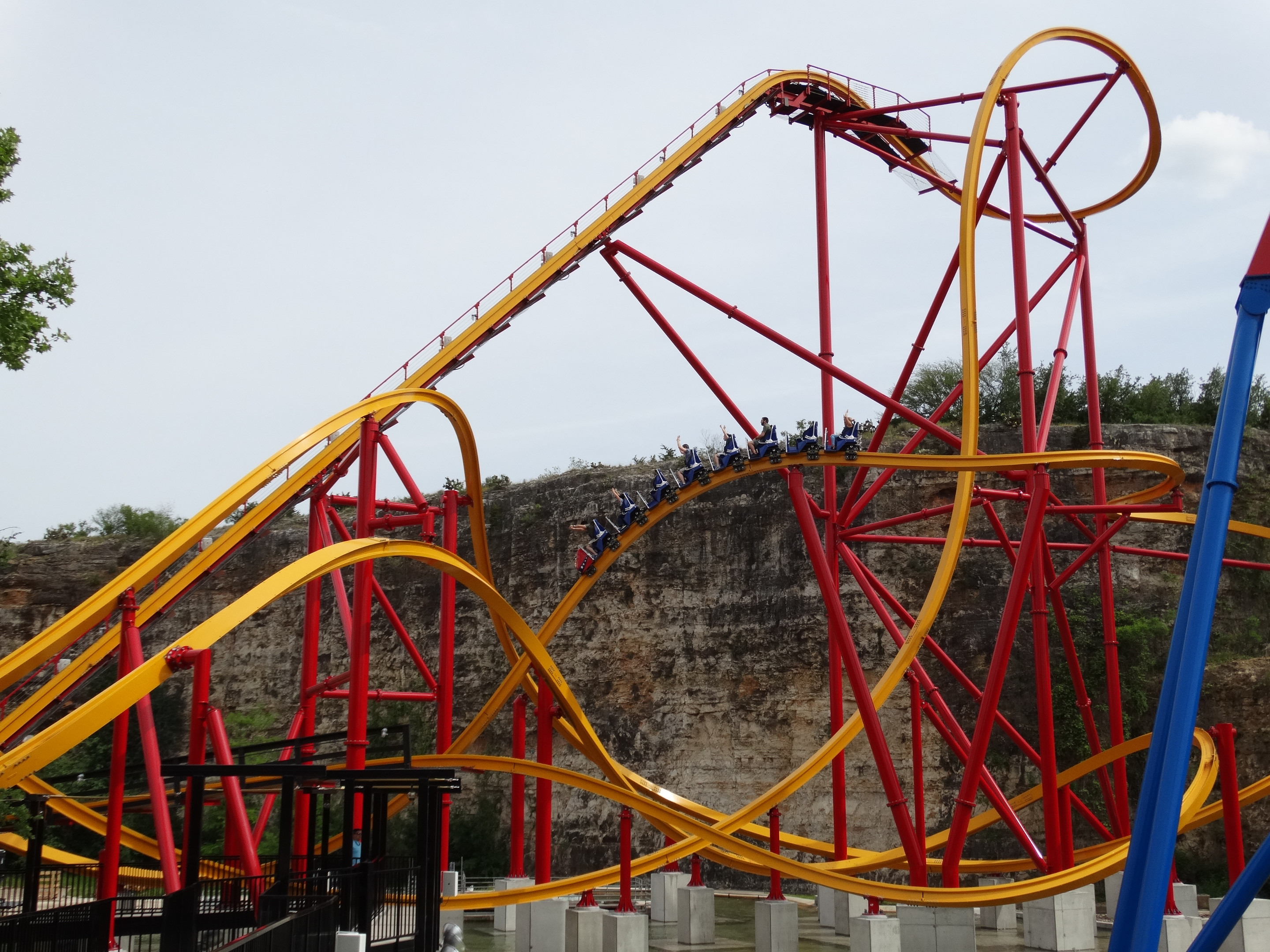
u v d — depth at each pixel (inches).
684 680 2471.7
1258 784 1317.7
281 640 2908.5
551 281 1457.9
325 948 808.3
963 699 2228.1
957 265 1369.3
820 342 1392.7
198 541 1077.8
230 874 1254.3
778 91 1464.1
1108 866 1120.2
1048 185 1374.3
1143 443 2372.0
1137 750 1336.1
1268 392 2775.6
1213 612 569.3
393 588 2903.5
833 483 1421.0
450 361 1423.5
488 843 2498.8
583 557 1459.2
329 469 1441.9
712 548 2549.2
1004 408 2849.4
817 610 2385.6
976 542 1486.2
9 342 1157.7
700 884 1385.3
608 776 1365.7
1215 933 557.6
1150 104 1373.0
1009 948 1321.4
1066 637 1534.2
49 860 1370.6
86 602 1021.8
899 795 1140.5
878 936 1175.0
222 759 1035.3
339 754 1079.0
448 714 1462.8
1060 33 1288.1
